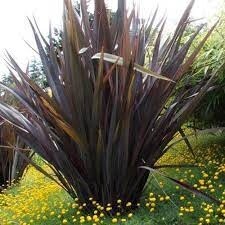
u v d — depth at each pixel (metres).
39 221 3.87
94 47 3.64
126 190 3.72
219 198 3.64
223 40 4.51
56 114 3.46
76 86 3.49
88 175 3.73
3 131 6.36
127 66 3.25
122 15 3.76
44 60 3.74
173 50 3.79
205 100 5.45
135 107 3.69
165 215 3.46
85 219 3.71
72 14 3.43
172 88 3.66
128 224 3.36
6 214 4.34
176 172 4.77
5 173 6.54
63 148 3.74
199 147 6.14
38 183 5.64
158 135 3.73
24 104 3.79
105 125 3.58
